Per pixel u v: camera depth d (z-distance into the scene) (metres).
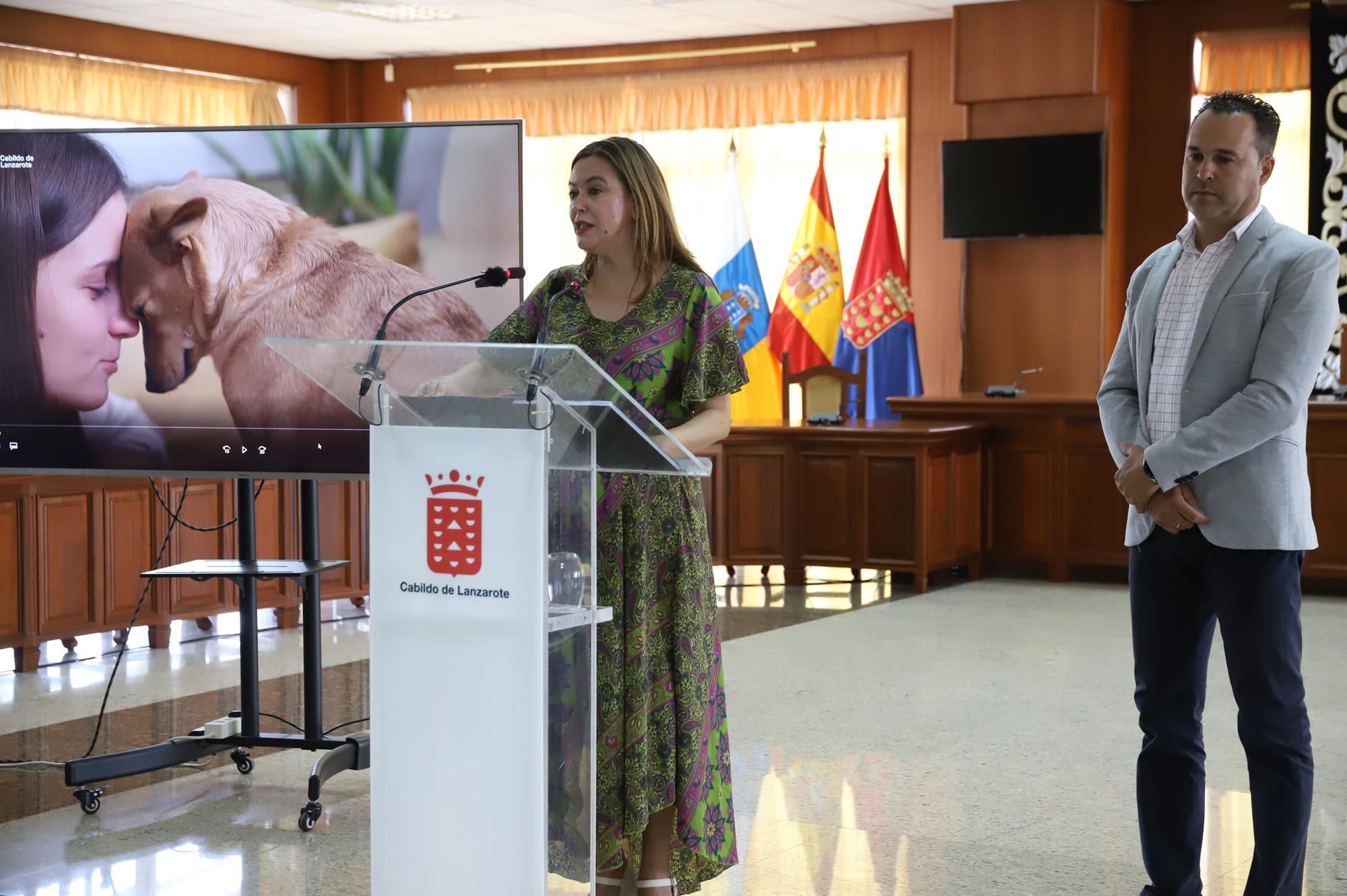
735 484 7.96
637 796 2.69
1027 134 8.85
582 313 2.85
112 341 3.91
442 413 2.29
